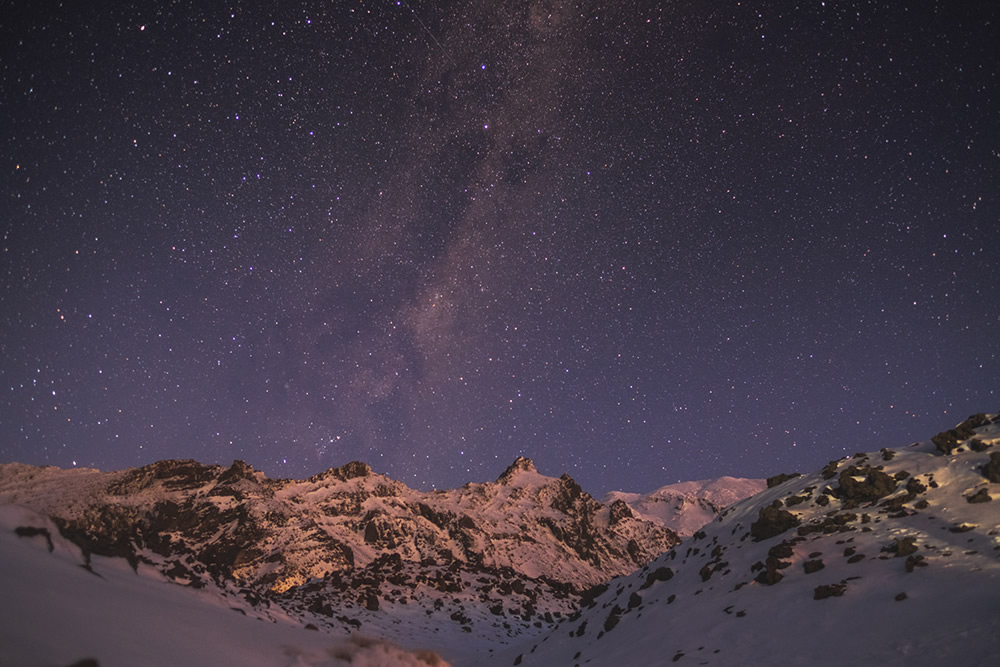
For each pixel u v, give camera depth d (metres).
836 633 18.20
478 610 55.22
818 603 20.66
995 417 29.91
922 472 27.34
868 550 23.09
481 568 69.38
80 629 9.19
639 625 26.50
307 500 80.38
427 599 55.12
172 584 16.61
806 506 28.95
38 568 11.13
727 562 27.52
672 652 21.36
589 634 30.66
